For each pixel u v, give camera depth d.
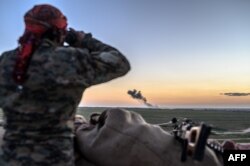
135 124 3.36
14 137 2.81
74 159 3.16
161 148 3.25
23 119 2.81
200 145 2.69
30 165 2.76
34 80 2.78
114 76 3.09
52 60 2.81
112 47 3.21
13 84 2.81
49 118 2.83
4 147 2.83
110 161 3.24
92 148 3.27
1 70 2.86
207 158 3.26
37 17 2.89
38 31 2.88
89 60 2.94
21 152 2.78
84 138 3.36
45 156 2.78
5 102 2.82
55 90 2.80
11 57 2.89
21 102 2.80
